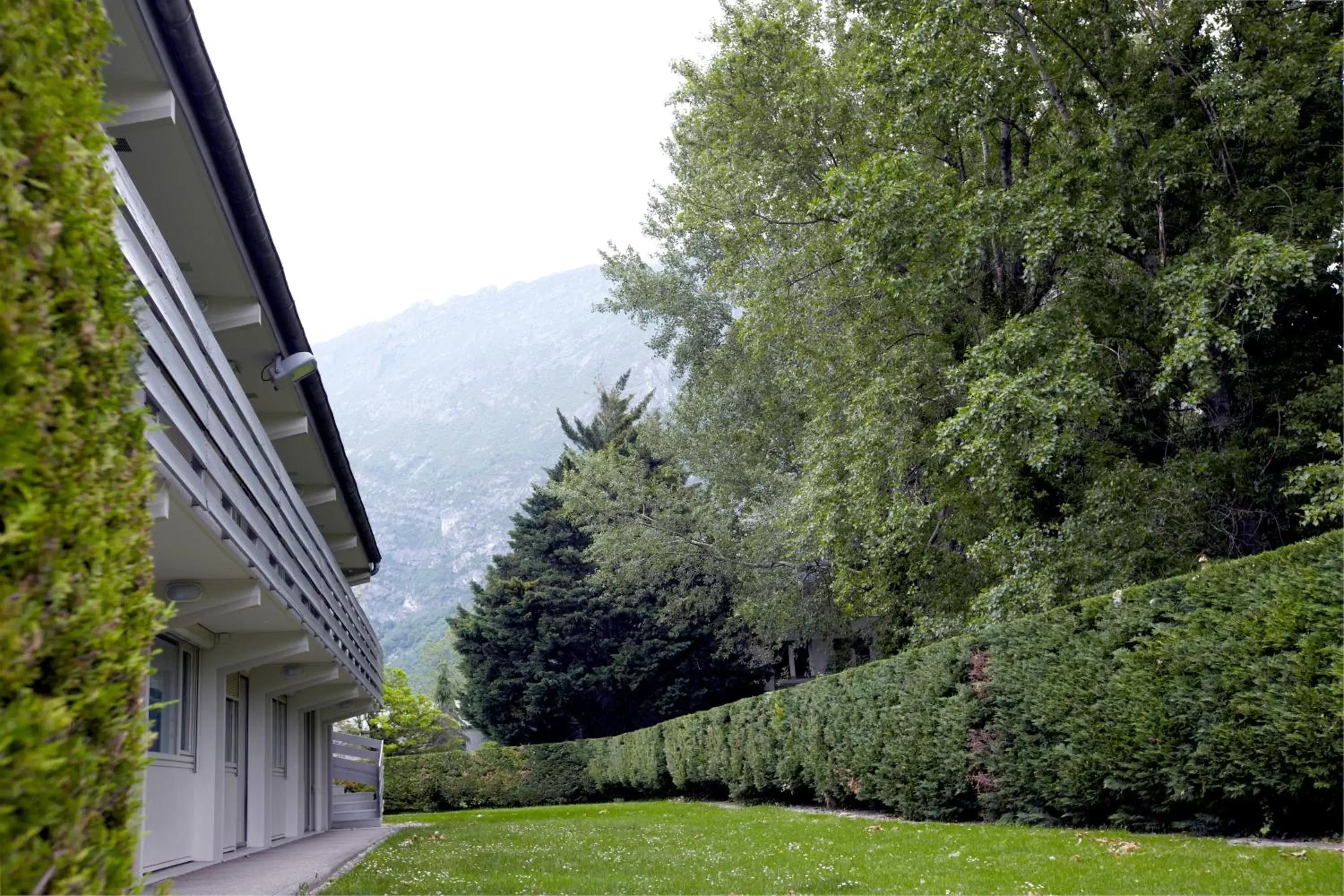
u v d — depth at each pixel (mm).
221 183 8750
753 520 30672
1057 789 12609
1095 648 11945
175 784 10203
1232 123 15570
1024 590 16203
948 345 19906
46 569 2123
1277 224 15703
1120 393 17781
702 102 24125
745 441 30516
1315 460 15555
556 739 43906
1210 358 14633
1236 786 9820
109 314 2588
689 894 8750
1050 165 18172
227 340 11820
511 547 45500
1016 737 13656
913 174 17328
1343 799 9242
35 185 2234
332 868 10914
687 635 41250
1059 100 17969
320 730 21062
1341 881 7090
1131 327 16969
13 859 1877
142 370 5008
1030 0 17156
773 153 22734
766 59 22047
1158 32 16797
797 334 22812
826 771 19734
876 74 18047
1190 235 16641
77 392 2363
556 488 38438
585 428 48375
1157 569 16094
